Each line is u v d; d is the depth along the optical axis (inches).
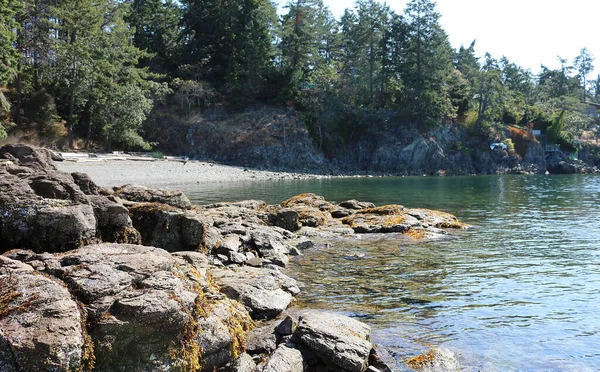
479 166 3063.5
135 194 629.9
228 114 2847.0
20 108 1975.9
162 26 2972.4
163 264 247.9
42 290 195.3
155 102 2760.8
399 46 3139.8
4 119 1915.6
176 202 643.5
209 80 2994.6
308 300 382.0
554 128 3590.1
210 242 489.4
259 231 574.6
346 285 427.5
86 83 2060.8
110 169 1675.7
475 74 3277.6
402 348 291.3
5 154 488.4
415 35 3056.1
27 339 170.9
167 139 2650.1
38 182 362.3
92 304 203.5
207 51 2952.8
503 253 569.3
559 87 5027.1
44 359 169.3
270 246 523.8
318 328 276.8
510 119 3629.4
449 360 273.0
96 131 2310.5
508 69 4466.0
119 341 197.9
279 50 3181.6
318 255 556.7
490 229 756.0
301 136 2763.3
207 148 2642.7
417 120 3031.5
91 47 2105.1
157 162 2046.0
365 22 3213.6
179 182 1657.2
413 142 2893.7
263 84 2918.3
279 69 3014.3
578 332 320.2
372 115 2999.5
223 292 338.0
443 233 712.4
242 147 2632.9
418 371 262.8
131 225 409.4
